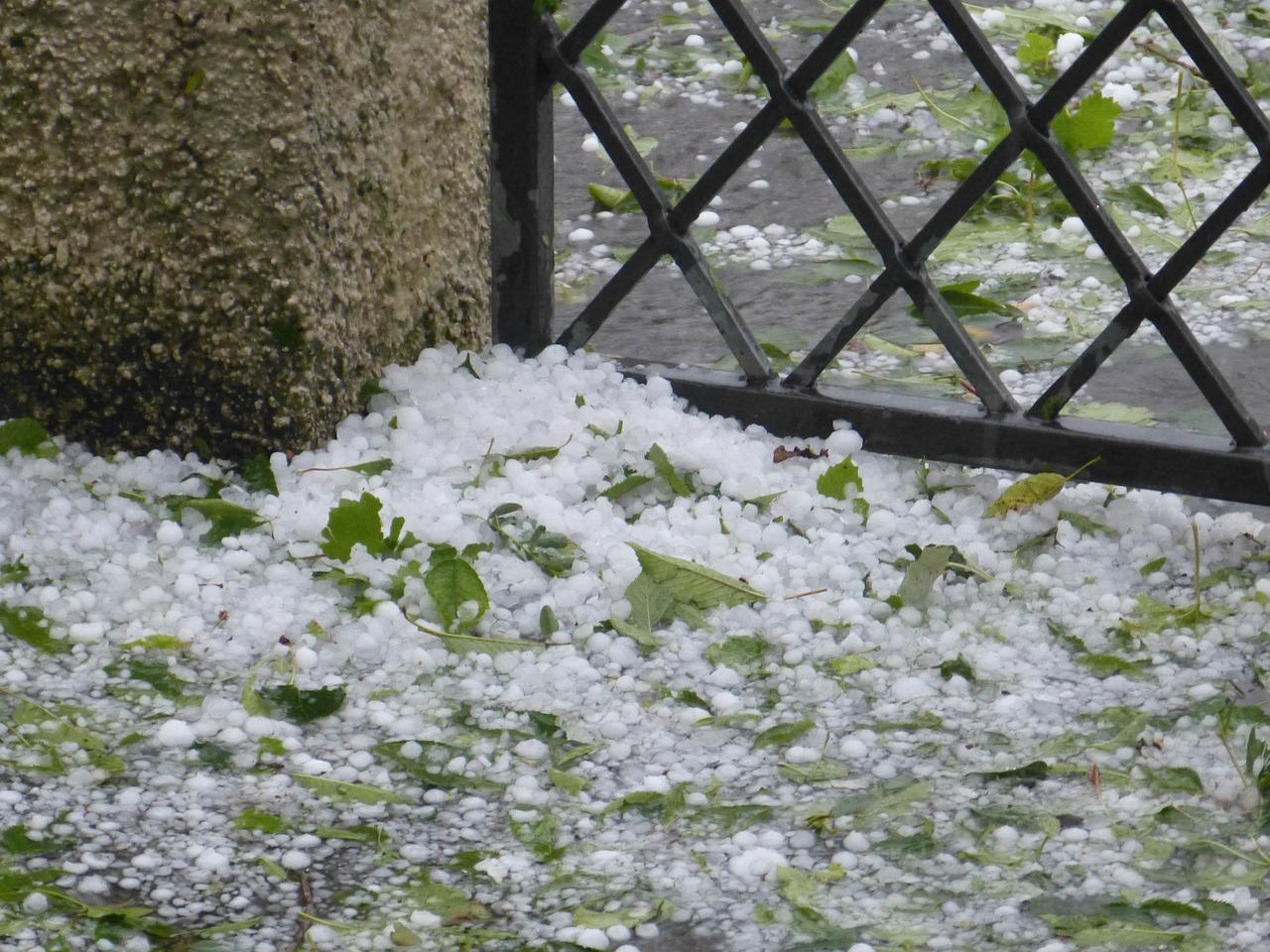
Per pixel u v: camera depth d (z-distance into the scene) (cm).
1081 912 229
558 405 263
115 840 233
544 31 260
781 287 287
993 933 228
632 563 250
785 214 299
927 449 260
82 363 257
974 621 248
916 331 282
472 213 268
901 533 254
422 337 266
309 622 246
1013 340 279
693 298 286
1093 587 250
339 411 259
